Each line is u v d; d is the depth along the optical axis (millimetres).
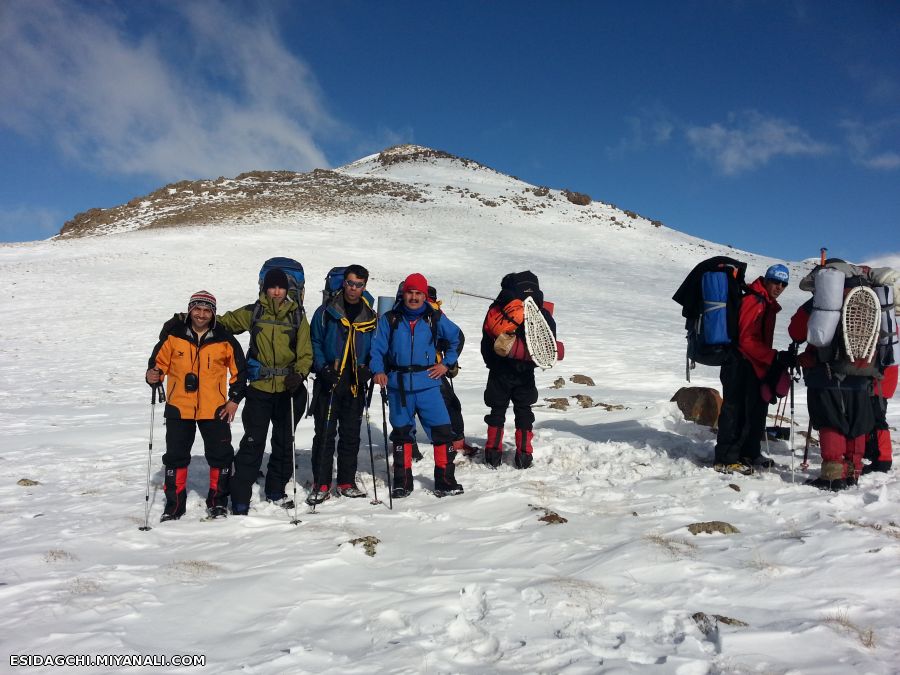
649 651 2762
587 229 55938
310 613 3285
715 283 5797
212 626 3184
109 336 20281
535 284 6438
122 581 3783
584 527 4422
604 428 8156
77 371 15688
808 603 3129
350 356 5734
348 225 48000
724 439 5852
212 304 5324
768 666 2584
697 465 6090
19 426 10047
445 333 5828
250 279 30219
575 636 2914
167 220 48781
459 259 39281
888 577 3326
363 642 2957
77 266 32062
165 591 3621
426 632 3021
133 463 7586
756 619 2994
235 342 5441
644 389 12750
